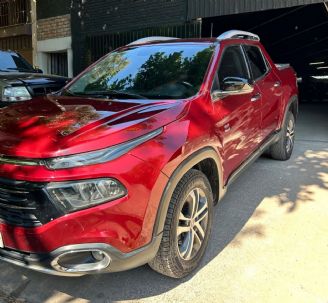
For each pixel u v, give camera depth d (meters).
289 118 6.26
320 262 3.45
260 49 5.40
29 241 2.62
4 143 2.75
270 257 3.54
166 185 2.85
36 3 14.55
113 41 12.66
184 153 3.00
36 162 2.59
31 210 2.59
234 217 4.34
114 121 2.92
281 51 17.88
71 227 2.54
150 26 11.73
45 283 3.26
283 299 2.99
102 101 3.53
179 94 3.67
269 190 5.12
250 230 4.04
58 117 3.06
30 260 2.66
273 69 5.62
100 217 2.56
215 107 3.65
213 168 3.65
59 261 2.63
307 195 4.95
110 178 2.59
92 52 13.25
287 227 4.10
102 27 12.86
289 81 6.19
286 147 6.33
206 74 3.81
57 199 2.53
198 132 3.22
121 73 4.22
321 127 9.94
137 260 2.76
